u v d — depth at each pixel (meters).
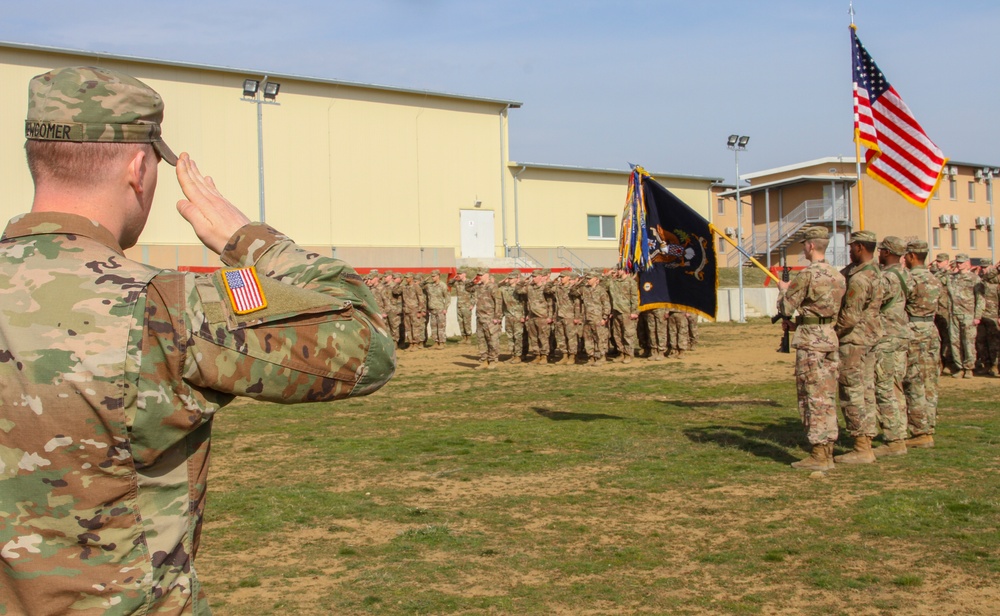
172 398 1.79
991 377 16.64
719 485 8.33
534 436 11.10
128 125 1.92
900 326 9.59
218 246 2.13
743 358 20.58
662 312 20.44
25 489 1.73
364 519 7.33
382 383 2.06
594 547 6.49
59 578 1.73
